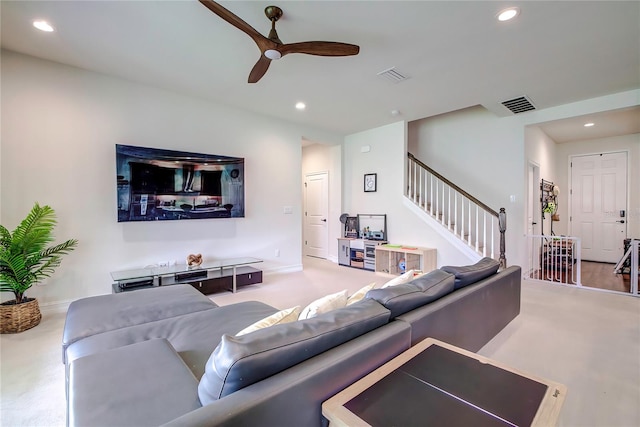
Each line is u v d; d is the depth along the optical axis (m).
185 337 1.70
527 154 4.94
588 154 6.61
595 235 6.54
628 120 5.14
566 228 6.90
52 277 3.24
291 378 0.93
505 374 1.18
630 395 1.88
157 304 2.22
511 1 2.22
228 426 0.77
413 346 1.43
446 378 1.15
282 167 5.21
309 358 1.05
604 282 4.58
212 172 4.30
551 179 6.53
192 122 4.16
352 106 4.52
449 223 5.09
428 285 1.79
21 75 3.05
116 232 3.60
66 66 3.27
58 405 1.74
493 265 2.48
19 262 2.73
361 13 2.36
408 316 1.50
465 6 2.28
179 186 4.00
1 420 1.62
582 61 3.10
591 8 2.28
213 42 2.80
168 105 3.95
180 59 3.12
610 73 3.36
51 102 3.20
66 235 3.30
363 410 0.96
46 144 3.18
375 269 5.29
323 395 1.00
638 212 6.06
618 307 3.43
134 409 1.01
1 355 2.31
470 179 5.39
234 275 4.02
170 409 1.02
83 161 3.38
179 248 4.09
